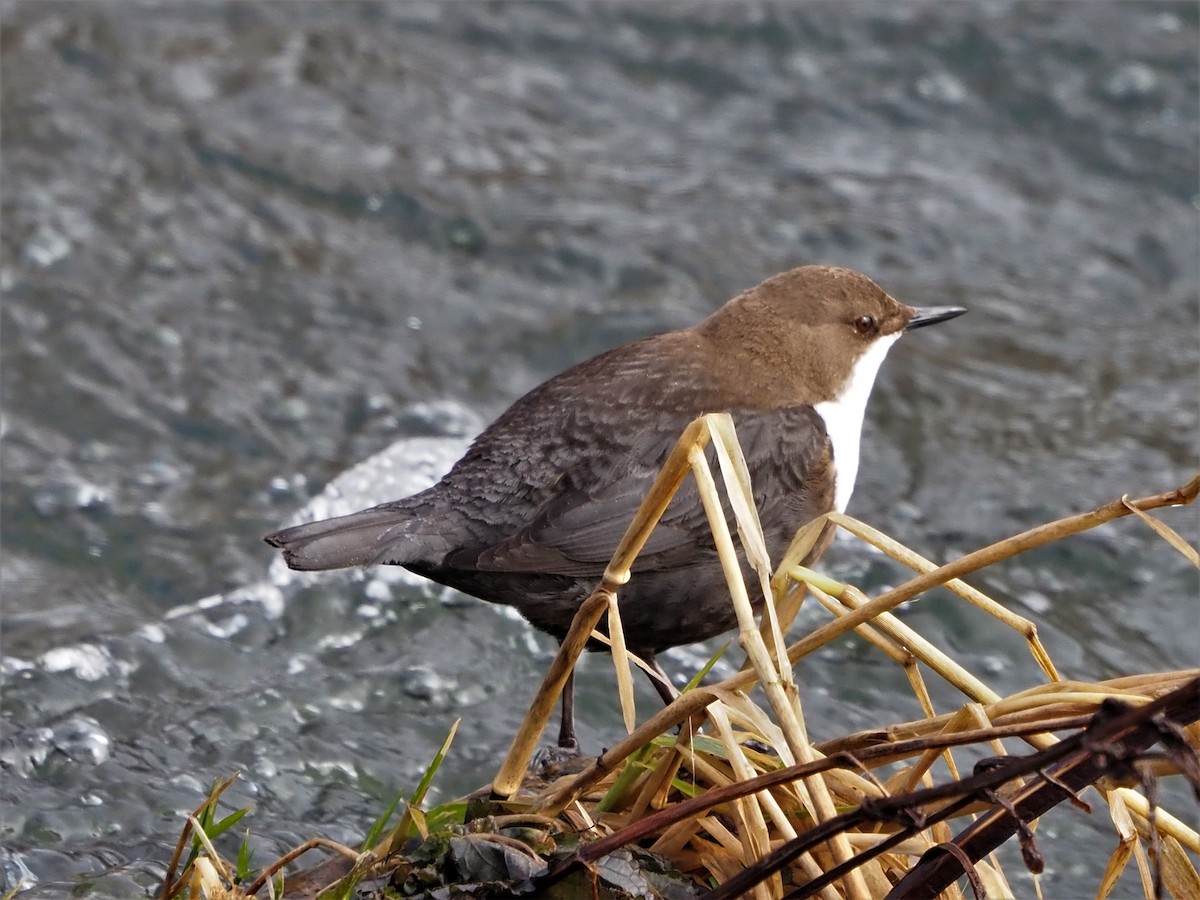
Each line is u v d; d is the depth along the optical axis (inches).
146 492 467.8
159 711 369.4
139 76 647.8
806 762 210.2
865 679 410.3
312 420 502.9
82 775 338.0
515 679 400.2
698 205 622.8
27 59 643.5
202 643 398.9
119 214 577.9
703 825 238.7
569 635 235.8
